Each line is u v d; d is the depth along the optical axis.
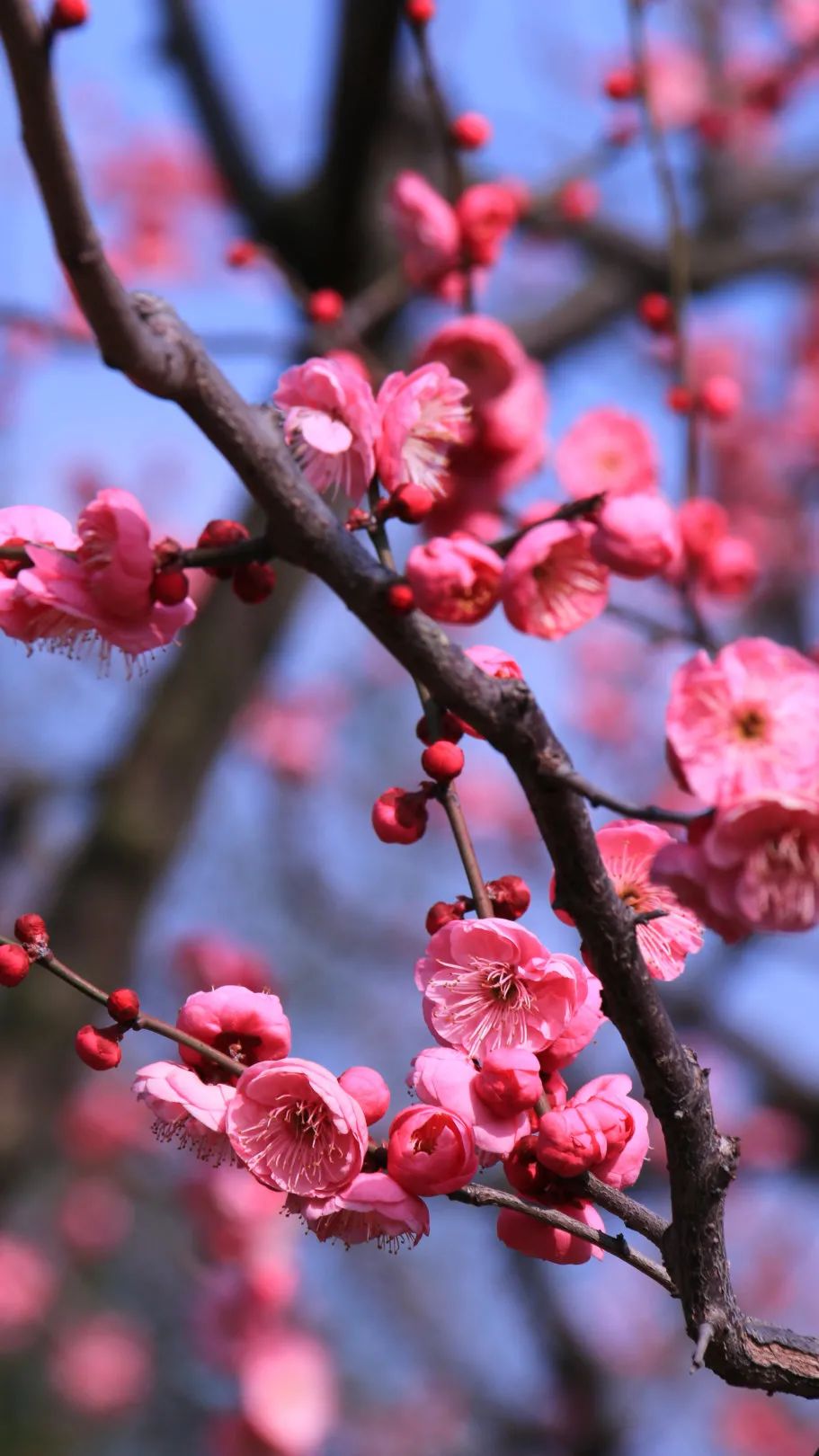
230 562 0.87
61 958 1.58
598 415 1.04
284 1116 0.88
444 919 0.90
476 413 1.03
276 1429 1.71
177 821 1.65
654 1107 0.86
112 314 0.82
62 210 0.81
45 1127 1.56
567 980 0.88
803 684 0.85
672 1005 2.10
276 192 1.74
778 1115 2.21
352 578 0.84
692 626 1.04
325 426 0.89
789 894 0.84
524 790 0.85
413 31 1.09
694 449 1.08
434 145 1.83
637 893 0.89
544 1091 0.89
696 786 0.85
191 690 1.68
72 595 0.87
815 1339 0.89
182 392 0.84
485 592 0.89
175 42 1.74
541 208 1.54
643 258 1.93
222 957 1.98
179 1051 0.90
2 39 0.81
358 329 1.15
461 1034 0.88
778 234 2.16
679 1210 0.87
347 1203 0.87
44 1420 2.18
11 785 1.89
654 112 1.13
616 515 0.88
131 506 0.87
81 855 1.63
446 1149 0.87
